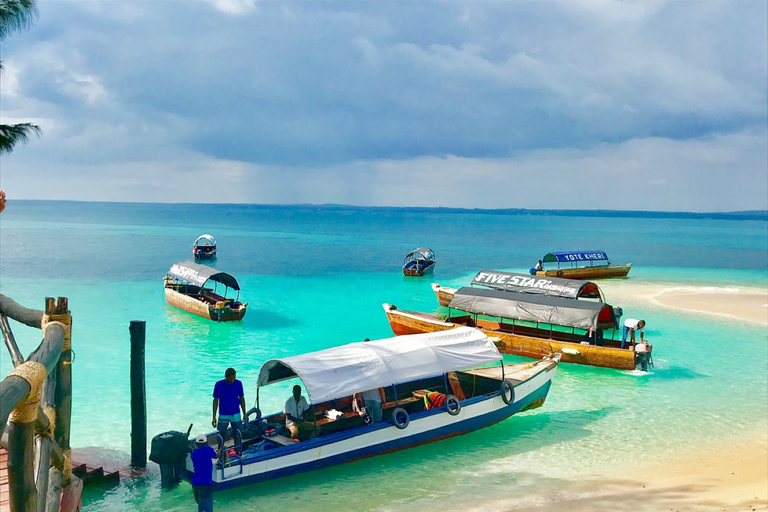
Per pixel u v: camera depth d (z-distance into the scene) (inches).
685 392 962.7
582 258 2428.6
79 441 749.9
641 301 1882.4
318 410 711.7
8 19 661.9
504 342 1190.3
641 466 680.4
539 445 741.9
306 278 2504.9
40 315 257.4
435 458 697.0
